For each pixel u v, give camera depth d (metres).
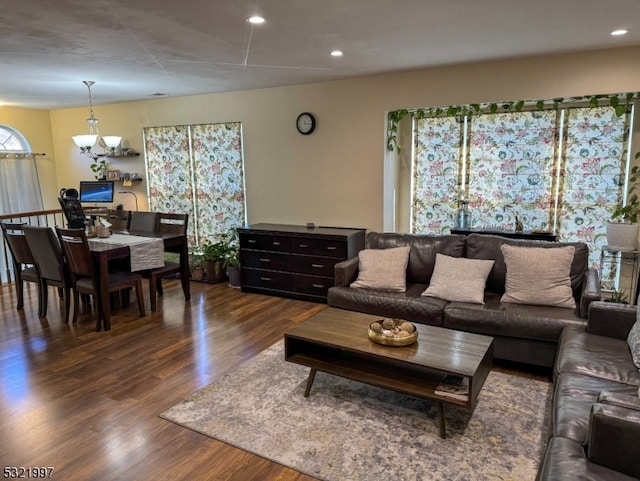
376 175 4.95
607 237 4.29
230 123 5.82
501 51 3.78
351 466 2.20
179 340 3.84
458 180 5.35
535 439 2.39
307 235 4.87
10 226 4.47
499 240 3.75
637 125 4.51
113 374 3.21
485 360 2.53
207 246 5.97
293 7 2.62
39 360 3.45
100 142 6.49
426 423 2.56
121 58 3.82
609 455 1.51
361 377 2.61
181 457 2.28
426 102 4.53
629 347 2.50
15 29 2.99
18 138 7.04
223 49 3.57
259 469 2.19
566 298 3.25
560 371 2.32
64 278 4.21
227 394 2.91
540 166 4.97
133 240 4.51
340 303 3.80
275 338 3.88
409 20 2.89
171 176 6.45
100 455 2.29
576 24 3.04
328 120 5.12
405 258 3.97
